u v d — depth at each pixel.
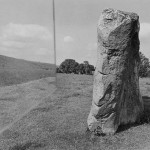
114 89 10.58
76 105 14.07
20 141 9.41
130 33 10.44
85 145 9.48
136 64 11.67
